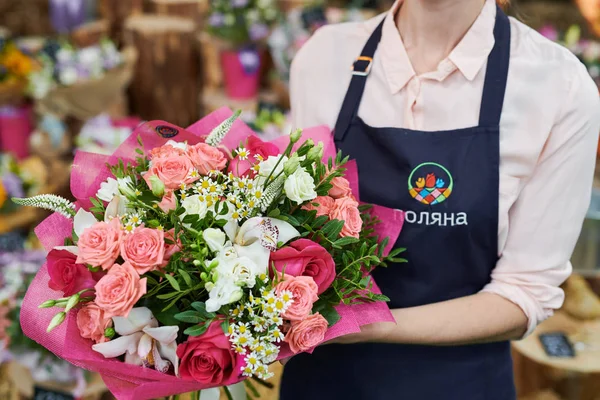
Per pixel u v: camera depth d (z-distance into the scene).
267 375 1.14
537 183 1.45
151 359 1.17
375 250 1.39
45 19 5.18
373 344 1.58
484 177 1.44
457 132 1.45
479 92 1.48
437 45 1.50
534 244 1.45
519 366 2.88
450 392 1.58
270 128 3.56
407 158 1.46
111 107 4.48
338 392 1.63
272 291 1.14
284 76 4.24
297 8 4.59
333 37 1.66
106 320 1.15
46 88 3.94
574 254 2.49
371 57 1.58
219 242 1.15
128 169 1.29
